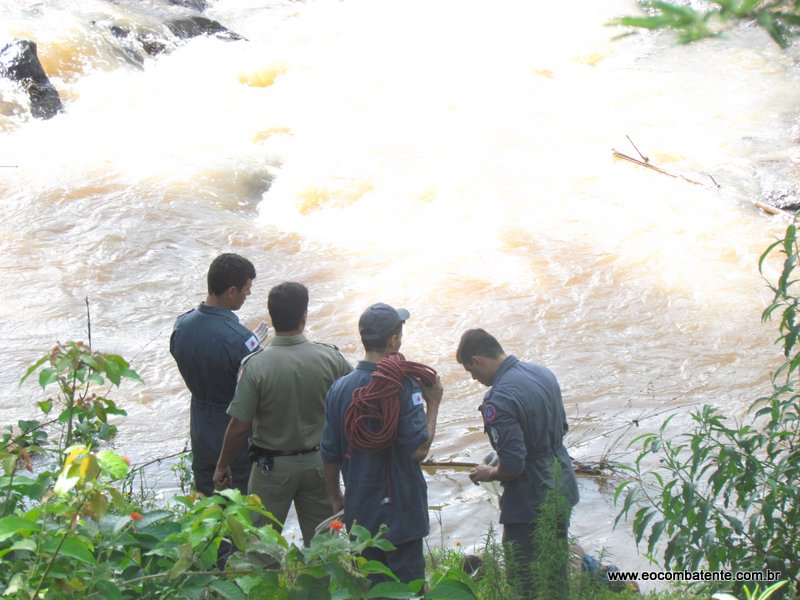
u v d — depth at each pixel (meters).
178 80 25.64
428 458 10.50
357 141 21.77
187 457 7.75
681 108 23.22
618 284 15.48
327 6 33.12
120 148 20.80
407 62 27.00
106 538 3.81
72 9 28.16
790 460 5.70
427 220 17.94
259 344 6.88
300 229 17.81
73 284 15.28
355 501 5.78
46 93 22.73
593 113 23.00
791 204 18.17
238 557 3.74
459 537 8.66
